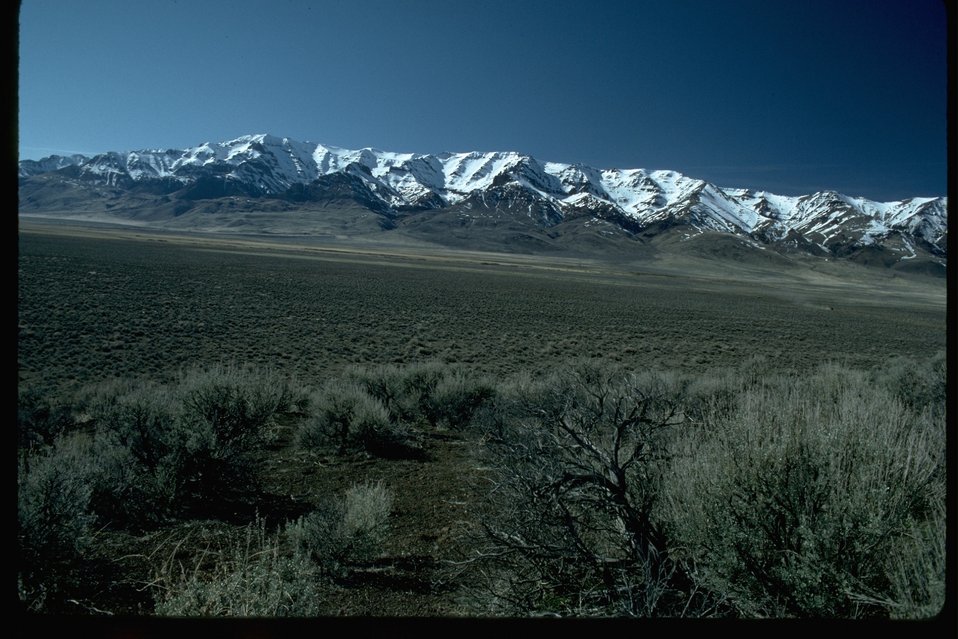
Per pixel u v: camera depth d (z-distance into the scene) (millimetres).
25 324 28875
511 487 4672
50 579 4645
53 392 17641
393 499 8070
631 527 4207
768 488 3586
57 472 5184
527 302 67375
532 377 23578
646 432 4730
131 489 6699
